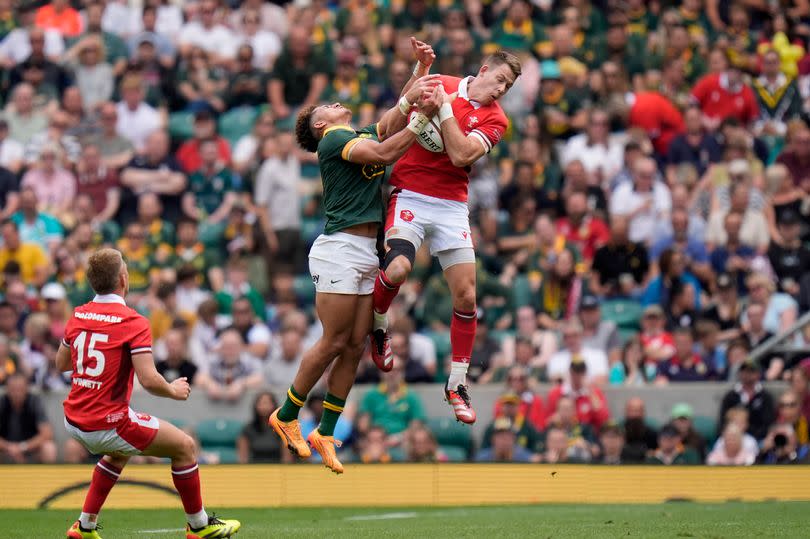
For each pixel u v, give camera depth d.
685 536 24.98
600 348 42.84
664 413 40.31
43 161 51.19
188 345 43.44
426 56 25.12
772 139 53.12
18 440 40.41
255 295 46.53
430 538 25.19
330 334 24.89
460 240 24.98
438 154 24.80
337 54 55.66
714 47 55.19
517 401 39.31
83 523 24.12
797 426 38.25
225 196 50.94
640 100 52.00
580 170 48.81
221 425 41.75
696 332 42.53
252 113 54.25
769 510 30.55
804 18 59.97
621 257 45.94
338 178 24.72
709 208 49.06
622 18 55.75
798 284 46.19
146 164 52.03
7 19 59.56
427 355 42.53
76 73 56.00
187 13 59.62
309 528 27.91
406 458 39.19
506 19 56.19
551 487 35.09
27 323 43.25
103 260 23.27
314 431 25.94
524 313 43.56
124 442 23.05
